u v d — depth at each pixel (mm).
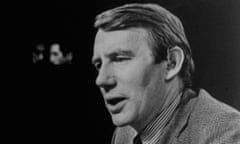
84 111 1275
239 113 891
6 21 1344
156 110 961
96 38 1027
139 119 980
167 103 953
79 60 1285
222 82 1129
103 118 1249
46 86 1311
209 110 899
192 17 1147
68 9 1285
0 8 1342
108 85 994
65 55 1300
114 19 992
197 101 931
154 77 959
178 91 956
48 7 1298
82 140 1268
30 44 1329
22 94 1319
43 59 1317
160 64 959
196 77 1078
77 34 1281
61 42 1307
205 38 1144
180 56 974
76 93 1284
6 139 1311
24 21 1339
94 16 1259
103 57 1004
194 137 886
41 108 1307
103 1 1244
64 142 1284
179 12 1142
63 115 1288
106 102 1006
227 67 1143
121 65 980
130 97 975
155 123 961
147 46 959
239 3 1188
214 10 1164
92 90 1271
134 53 966
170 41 969
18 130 1311
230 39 1160
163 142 931
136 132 1029
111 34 991
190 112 919
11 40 1340
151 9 982
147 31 964
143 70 959
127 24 974
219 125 873
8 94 1322
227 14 1174
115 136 1104
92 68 1276
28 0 1329
